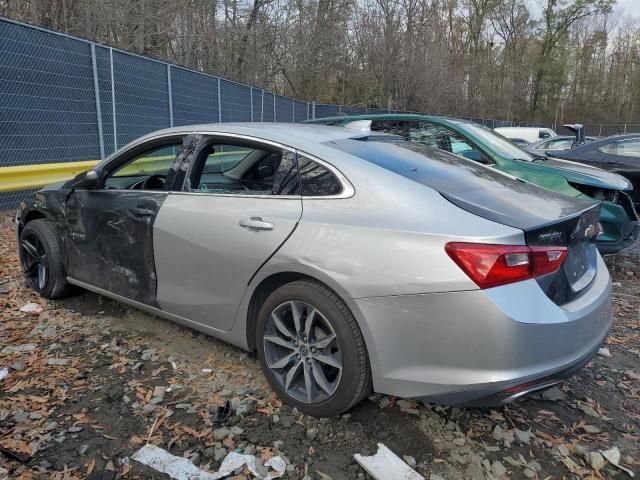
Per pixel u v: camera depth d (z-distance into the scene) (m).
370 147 3.15
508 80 47.84
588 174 5.56
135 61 9.86
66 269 4.11
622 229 5.29
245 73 21.72
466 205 2.55
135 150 3.71
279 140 3.06
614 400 3.14
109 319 3.94
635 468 2.53
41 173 7.49
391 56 28.28
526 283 2.34
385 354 2.48
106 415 2.76
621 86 58.62
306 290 2.68
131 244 3.53
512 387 2.29
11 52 7.43
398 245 2.43
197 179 3.36
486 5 46.41
